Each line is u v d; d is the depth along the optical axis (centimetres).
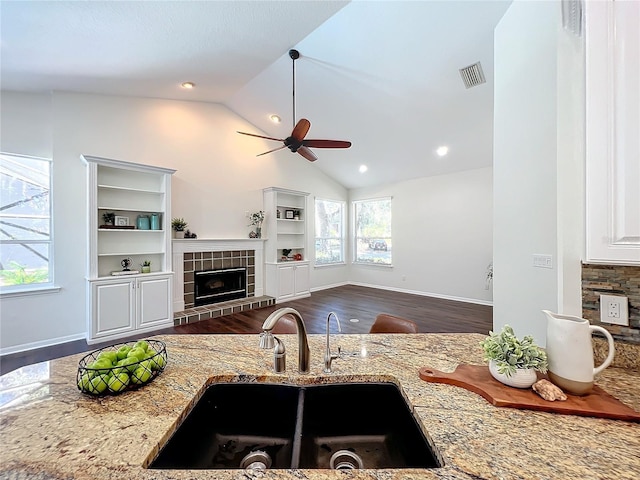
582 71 100
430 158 548
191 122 482
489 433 73
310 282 676
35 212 343
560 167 112
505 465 62
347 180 725
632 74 88
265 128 568
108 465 63
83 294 367
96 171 353
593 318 110
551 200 201
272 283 561
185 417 86
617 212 91
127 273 381
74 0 199
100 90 370
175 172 451
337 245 755
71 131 362
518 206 233
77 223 364
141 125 426
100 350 116
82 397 90
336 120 484
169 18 236
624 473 60
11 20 213
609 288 107
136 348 104
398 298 598
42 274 347
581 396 85
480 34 284
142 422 79
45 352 324
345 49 335
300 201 651
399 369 111
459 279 579
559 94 112
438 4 263
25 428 75
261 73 409
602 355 108
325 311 501
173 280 440
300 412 103
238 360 120
